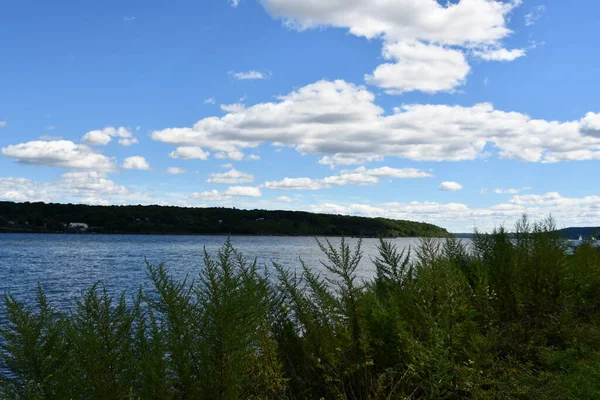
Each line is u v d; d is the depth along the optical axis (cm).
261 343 358
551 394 383
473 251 788
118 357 283
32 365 274
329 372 400
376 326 428
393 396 383
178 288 302
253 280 358
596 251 991
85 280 4131
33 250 9706
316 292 444
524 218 795
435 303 461
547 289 652
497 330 437
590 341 550
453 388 376
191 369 291
